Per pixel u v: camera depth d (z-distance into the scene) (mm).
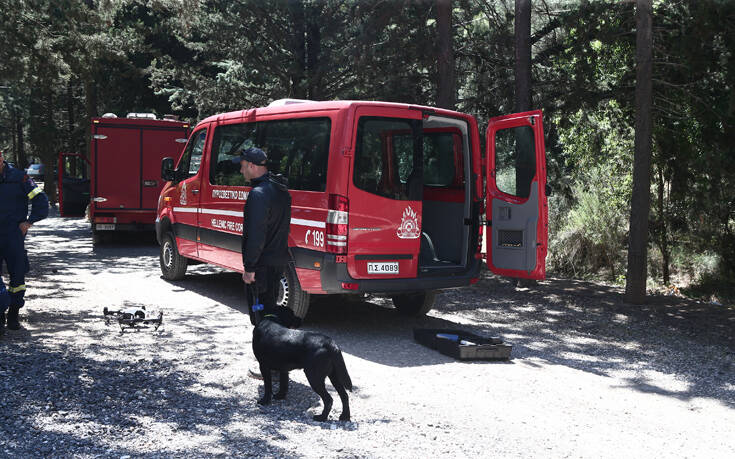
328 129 7477
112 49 20109
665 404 5605
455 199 8422
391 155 7512
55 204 33406
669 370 6680
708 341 7969
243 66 18172
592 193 14727
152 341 7016
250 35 17656
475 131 8273
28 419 4613
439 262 8336
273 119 8461
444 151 8617
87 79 21922
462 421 4941
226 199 9273
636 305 10234
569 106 12883
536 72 13836
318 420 4824
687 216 13297
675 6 10961
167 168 10781
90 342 6836
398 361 6625
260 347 5008
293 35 17828
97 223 16141
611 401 5617
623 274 13922
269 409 5051
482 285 11883
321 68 16734
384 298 10297
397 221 7508
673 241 14125
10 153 71875
